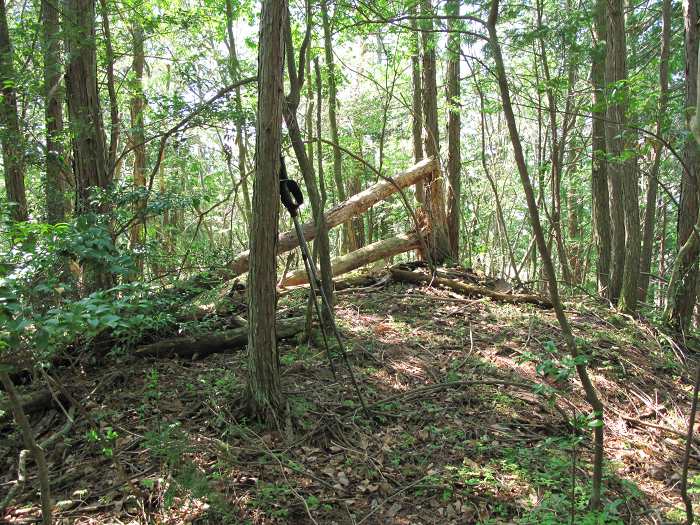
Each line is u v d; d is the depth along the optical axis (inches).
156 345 198.5
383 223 655.8
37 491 135.9
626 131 222.4
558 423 185.0
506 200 756.6
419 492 143.0
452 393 195.9
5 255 107.7
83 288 166.9
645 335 273.3
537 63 386.6
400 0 293.4
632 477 160.4
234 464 144.3
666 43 264.4
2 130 215.9
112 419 162.1
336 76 361.1
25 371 179.3
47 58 226.5
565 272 316.2
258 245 156.2
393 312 276.1
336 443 161.5
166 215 392.2
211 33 407.5
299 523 129.6
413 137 426.9
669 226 719.7
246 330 213.0
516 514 136.6
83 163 216.4
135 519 126.4
